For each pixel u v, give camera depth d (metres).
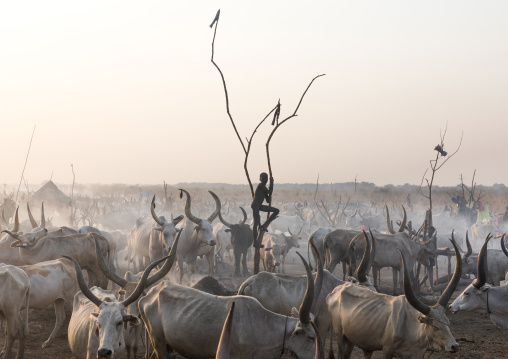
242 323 8.56
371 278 23.70
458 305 11.52
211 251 20.75
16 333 10.88
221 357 3.71
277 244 24.62
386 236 18.28
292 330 8.55
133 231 24.00
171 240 18.22
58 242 15.36
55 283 12.41
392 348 9.13
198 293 9.12
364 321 9.48
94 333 8.42
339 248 19.02
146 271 8.73
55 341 12.84
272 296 10.58
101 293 9.95
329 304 10.26
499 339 14.06
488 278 18.52
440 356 12.42
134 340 10.16
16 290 10.80
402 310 9.09
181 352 9.06
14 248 16.47
